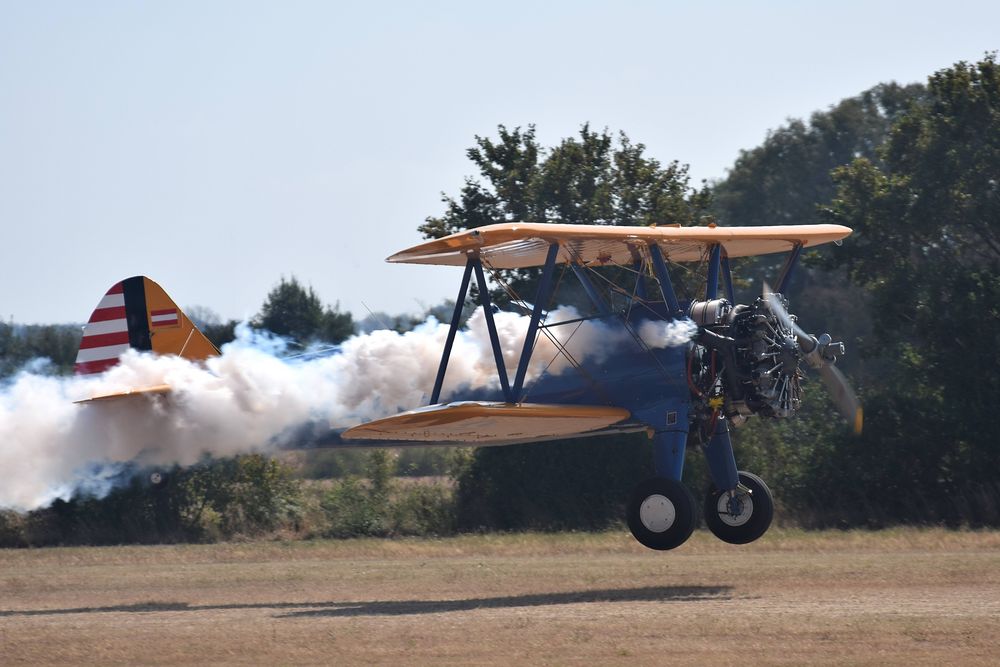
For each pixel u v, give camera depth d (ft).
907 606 113.60
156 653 102.32
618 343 145.07
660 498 137.90
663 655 93.45
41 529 286.66
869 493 272.72
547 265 139.13
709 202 338.75
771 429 295.28
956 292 272.51
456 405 136.15
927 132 294.46
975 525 251.80
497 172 338.75
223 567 185.78
